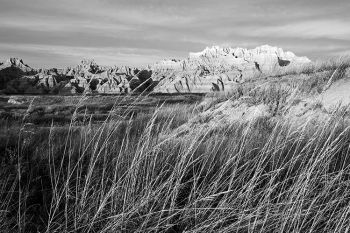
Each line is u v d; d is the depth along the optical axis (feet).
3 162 16.20
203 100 44.37
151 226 10.54
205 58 583.58
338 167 14.20
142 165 12.82
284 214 10.27
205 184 12.76
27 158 16.15
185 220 10.77
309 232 10.12
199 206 11.39
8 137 21.57
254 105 32.53
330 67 42.63
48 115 62.23
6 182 13.44
